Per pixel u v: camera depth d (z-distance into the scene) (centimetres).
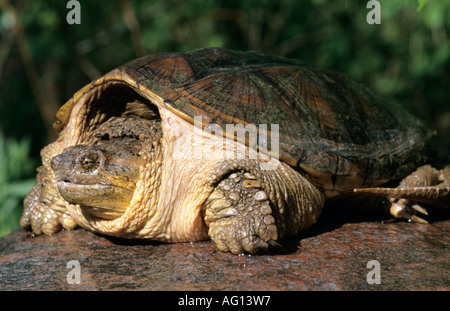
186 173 270
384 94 854
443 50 811
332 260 245
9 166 602
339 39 866
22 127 910
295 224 280
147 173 273
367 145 318
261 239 248
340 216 339
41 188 322
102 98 304
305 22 895
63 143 318
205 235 281
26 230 330
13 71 924
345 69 866
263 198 252
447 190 311
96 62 1015
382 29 853
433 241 278
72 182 264
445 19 758
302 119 297
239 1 840
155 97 277
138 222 278
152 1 909
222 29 910
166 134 277
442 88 862
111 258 263
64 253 278
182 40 899
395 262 243
